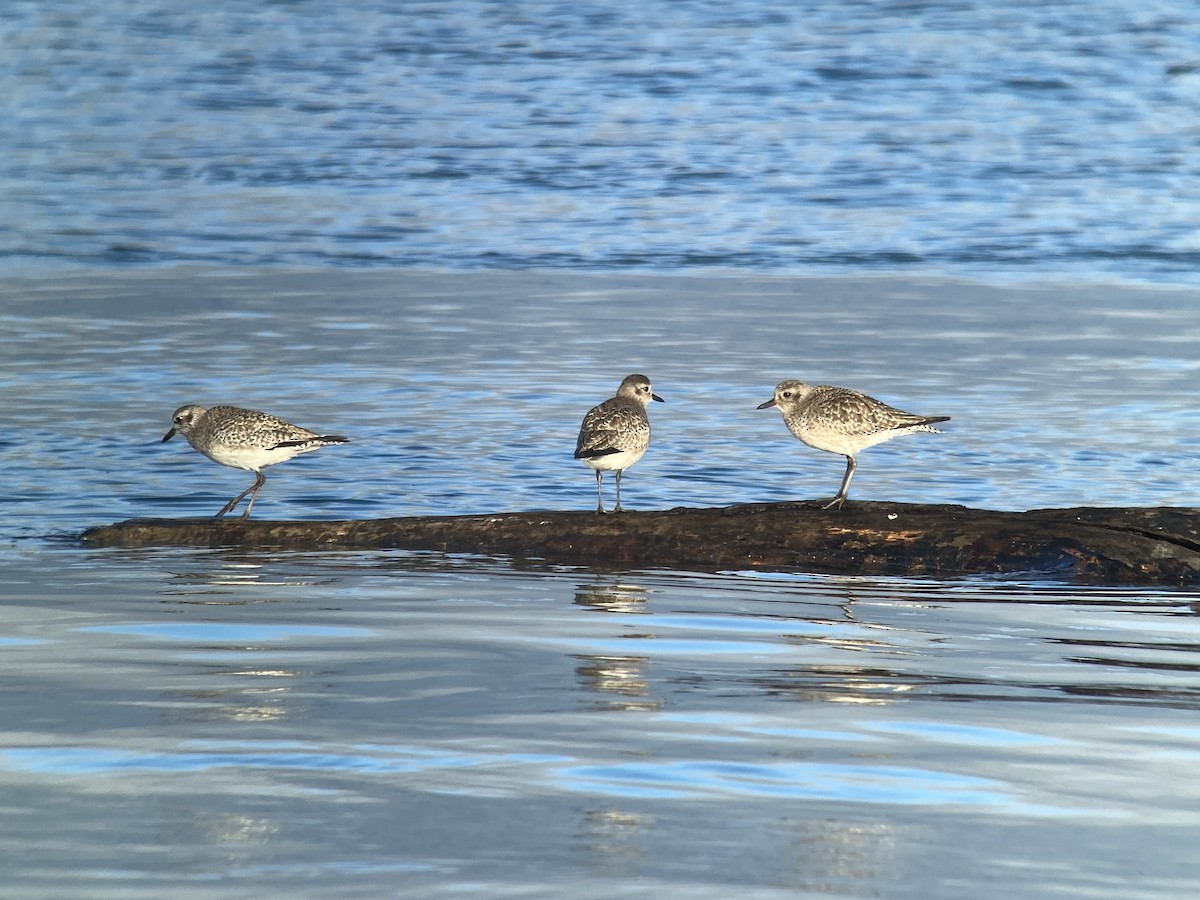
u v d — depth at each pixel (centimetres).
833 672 985
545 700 914
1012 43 5625
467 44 5728
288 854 697
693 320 2612
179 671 965
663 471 1756
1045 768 808
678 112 4678
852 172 3988
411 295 2795
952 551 1316
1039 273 3027
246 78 5175
